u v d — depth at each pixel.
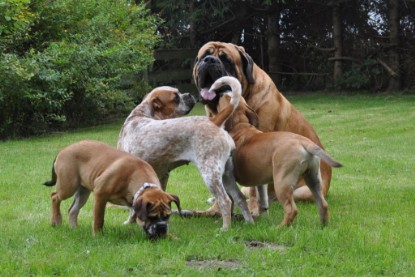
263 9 25.97
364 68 25.38
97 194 6.49
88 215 7.81
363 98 23.73
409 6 24.72
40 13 16.91
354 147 13.84
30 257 5.84
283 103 8.83
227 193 7.45
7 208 8.14
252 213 8.00
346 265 5.60
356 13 25.56
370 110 20.12
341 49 25.62
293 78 27.23
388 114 19.05
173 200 6.32
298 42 27.08
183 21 25.34
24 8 15.42
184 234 6.79
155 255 5.84
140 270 5.49
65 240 6.44
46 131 17.33
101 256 5.79
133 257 5.74
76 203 7.09
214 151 6.94
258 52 27.81
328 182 8.95
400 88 24.97
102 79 17.70
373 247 6.09
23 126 16.69
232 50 8.77
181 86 25.62
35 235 6.66
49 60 16.23
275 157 6.86
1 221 7.48
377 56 25.30
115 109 20.44
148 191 6.24
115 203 6.64
